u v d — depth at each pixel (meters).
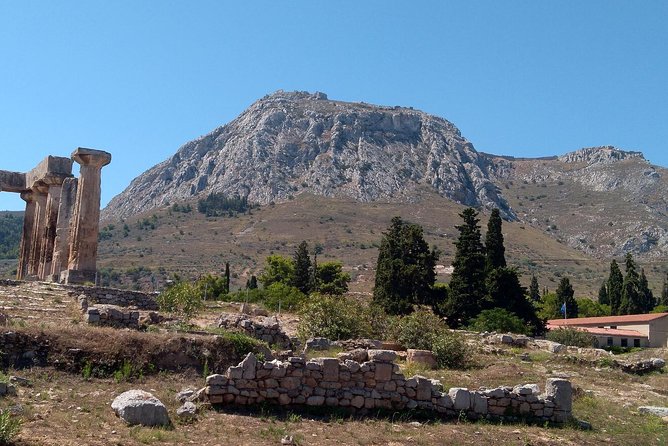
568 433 20.97
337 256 187.75
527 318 63.53
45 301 32.50
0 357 20.72
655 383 33.97
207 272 165.50
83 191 41.78
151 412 17.25
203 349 23.44
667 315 76.44
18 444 14.37
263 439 17.09
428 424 20.36
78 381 20.66
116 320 27.27
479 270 63.84
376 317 38.44
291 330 40.12
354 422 19.59
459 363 32.97
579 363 37.50
